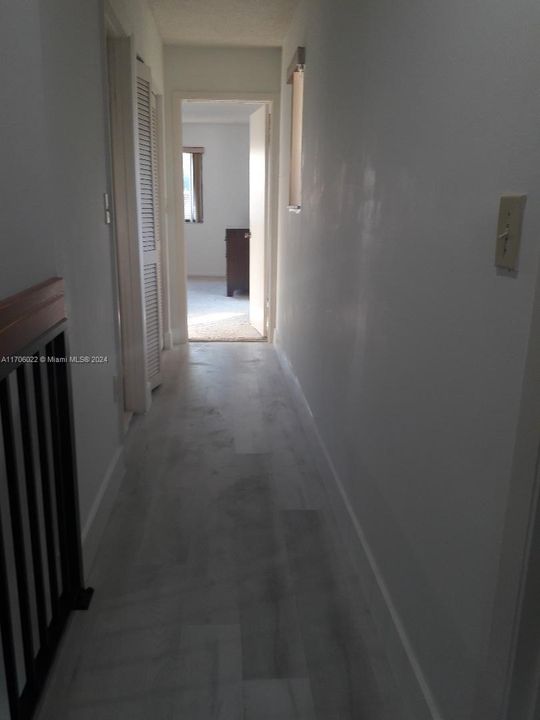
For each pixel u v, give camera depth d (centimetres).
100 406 228
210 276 916
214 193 889
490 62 102
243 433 325
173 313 520
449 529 122
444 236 124
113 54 309
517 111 93
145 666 161
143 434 321
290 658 165
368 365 189
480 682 107
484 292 105
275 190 500
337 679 158
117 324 262
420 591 141
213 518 238
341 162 235
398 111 156
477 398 109
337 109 244
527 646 93
